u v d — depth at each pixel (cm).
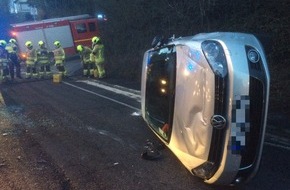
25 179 467
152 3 1702
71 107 904
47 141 626
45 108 906
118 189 430
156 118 528
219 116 358
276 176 454
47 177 471
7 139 645
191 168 414
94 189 432
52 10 3662
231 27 1236
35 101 1016
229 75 355
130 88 1164
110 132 664
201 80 381
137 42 1781
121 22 1919
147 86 589
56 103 968
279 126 661
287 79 888
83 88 1240
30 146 602
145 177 460
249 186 426
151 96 561
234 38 392
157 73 530
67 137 645
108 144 596
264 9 1134
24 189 438
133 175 468
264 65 366
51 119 784
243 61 359
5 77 1495
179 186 429
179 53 446
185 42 444
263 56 373
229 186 424
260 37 520
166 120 475
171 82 454
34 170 496
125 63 1642
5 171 495
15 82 1521
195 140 391
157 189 425
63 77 1606
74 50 2578
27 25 2466
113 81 1378
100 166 503
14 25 2458
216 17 1381
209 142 371
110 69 1644
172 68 456
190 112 397
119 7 1930
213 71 365
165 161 510
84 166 505
